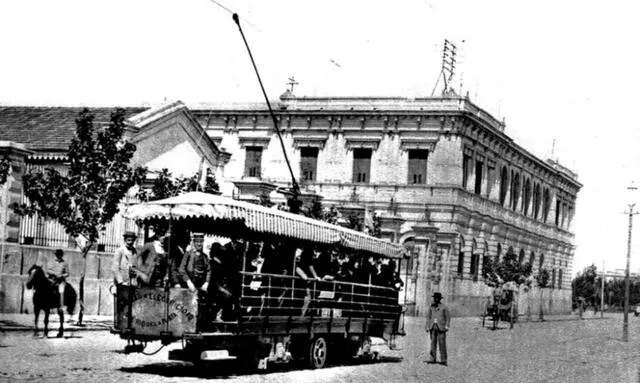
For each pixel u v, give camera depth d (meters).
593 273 116.25
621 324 63.00
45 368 14.49
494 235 59.62
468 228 53.88
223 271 15.13
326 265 18.44
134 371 15.02
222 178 39.75
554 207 76.88
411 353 23.38
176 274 15.13
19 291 25.03
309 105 54.88
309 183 54.09
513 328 43.59
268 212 15.59
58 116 37.09
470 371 19.28
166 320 14.38
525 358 24.33
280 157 55.12
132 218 15.12
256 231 15.30
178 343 21.20
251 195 36.38
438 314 20.59
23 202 26.98
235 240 16.58
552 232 76.25
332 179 53.91
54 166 32.41
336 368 18.03
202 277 14.80
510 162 63.25
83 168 24.47
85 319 25.48
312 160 54.84
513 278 52.72
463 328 39.84
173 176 36.09
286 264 16.78
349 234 18.52
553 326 50.53
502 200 62.75
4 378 12.95
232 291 15.14
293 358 17.48
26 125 35.91
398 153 52.91
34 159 32.34
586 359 25.70
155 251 15.11
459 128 51.59
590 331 46.66
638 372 22.25
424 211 51.88
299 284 17.00
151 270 14.98
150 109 34.34
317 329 17.53
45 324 19.73
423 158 52.62
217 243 15.45
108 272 28.23
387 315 20.81
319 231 17.23
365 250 19.30
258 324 15.59
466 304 53.72
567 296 83.69
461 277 53.19
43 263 25.80
